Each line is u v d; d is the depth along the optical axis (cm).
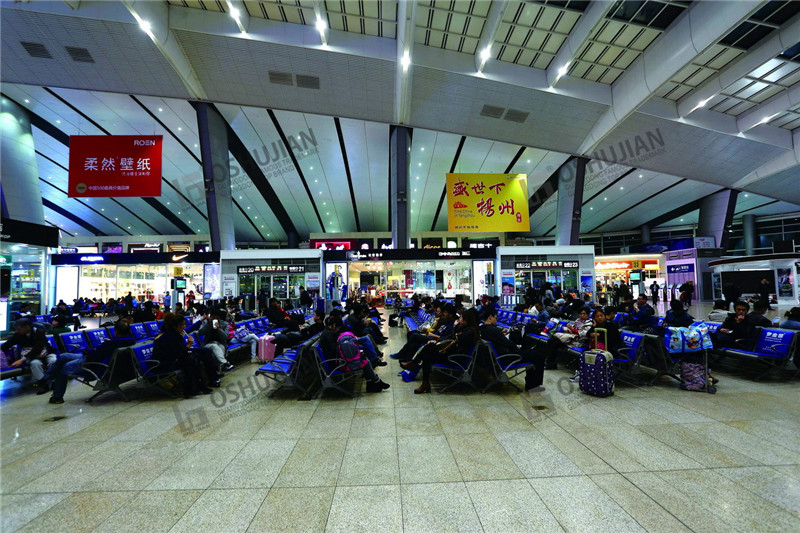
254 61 1667
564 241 2284
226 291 1908
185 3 1501
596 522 206
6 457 300
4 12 1423
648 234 3931
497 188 1925
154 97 1967
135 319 935
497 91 1741
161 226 3997
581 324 615
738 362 635
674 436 323
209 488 248
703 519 207
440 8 1408
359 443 319
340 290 2041
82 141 1547
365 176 2931
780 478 251
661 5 1252
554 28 1449
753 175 2284
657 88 1463
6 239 1198
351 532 200
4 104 1944
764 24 1269
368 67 1672
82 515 220
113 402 457
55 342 541
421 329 741
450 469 270
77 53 1612
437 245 3934
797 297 1781
